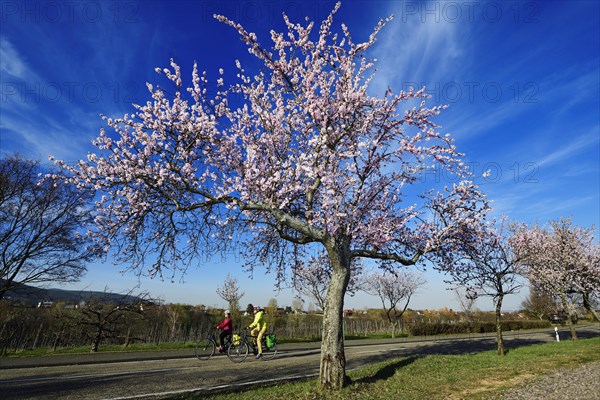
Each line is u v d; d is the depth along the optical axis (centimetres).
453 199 1129
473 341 2486
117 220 832
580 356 1256
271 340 1486
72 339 1948
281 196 895
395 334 3391
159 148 839
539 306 4588
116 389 846
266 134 928
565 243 2166
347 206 905
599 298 2273
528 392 740
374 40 893
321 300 2203
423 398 714
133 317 1883
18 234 1831
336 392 746
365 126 859
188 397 757
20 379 955
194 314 2767
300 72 936
